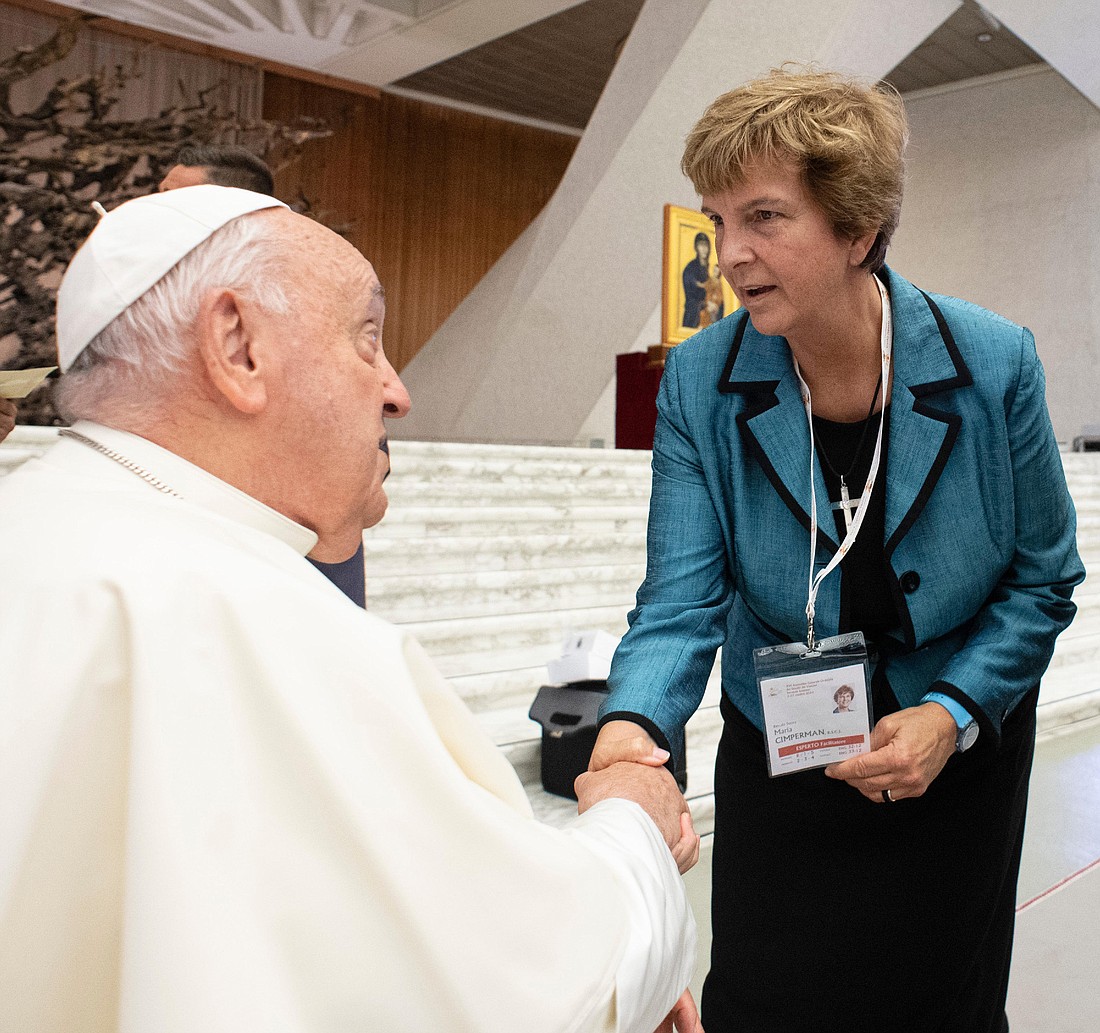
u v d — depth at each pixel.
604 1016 0.78
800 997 1.65
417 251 15.73
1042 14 9.31
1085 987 2.59
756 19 7.79
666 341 7.74
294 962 0.69
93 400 0.90
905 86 14.38
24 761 0.68
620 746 1.37
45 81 12.08
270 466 0.91
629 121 8.91
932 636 1.57
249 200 0.93
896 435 1.49
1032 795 3.99
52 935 0.70
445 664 4.40
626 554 5.71
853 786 1.58
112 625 0.72
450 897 0.73
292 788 0.71
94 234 0.91
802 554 1.56
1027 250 13.59
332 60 13.55
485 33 12.23
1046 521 1.56
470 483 5.54
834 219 1.32
